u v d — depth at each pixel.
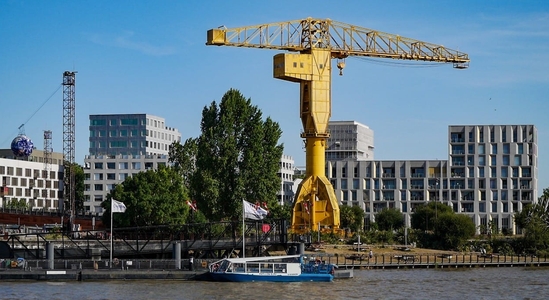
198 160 175.75
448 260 163.38
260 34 169.50
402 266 154.25
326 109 167.75
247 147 174.75
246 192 172.75
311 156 167.38
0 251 126.94
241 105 176.62
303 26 172.12
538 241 189.88
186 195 172.38
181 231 157.25
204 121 179.75
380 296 108.25
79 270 120.06
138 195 166.75
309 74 167.38
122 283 115.69
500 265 164.00
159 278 119.44
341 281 123.50
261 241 137.62
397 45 179.62
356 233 186.12
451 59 183.50
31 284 113.94
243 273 118.56
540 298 110.06
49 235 155.50
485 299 108.50
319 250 163.62
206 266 123.62
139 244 133.62
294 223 165.88
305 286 115.56
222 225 170.38
